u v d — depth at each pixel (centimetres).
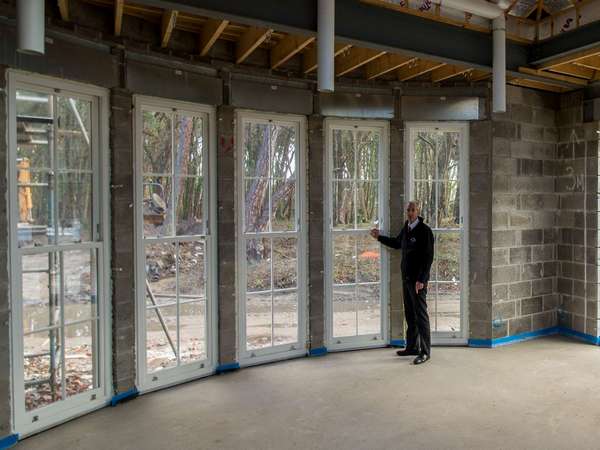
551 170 537
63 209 332
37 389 317
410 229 461
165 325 394
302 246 464
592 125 505
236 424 323
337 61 447
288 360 457
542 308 536
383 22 347
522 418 329
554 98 535
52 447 294
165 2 274
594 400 360
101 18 345
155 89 372
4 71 291
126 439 303
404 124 488
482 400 360
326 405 353
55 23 318
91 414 341
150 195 384
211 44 373
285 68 446
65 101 332
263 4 301
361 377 411
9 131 296
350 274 488
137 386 374
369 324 494
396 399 363
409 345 470
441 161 501
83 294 345
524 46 424
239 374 420
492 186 492
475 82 489
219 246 417
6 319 295
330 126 474
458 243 503
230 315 424
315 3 315
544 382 397
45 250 318
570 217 532
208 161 416
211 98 404
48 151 322
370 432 310
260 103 429
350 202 486
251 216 443
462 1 350
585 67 468
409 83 485
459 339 502
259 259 447
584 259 519
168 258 395
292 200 464
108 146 352
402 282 481
